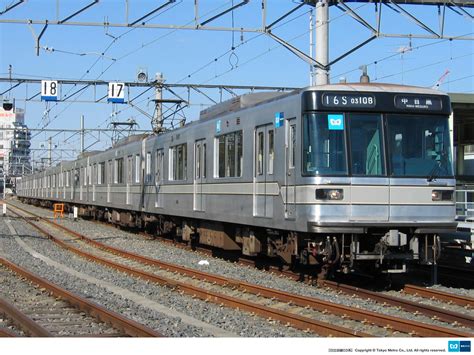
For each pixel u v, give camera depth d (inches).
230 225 668.7
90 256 724.0
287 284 511.2
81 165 1529.3
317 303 402.0
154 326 348.5
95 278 567.5
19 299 445.4
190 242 813.9
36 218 1571.1
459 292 482.9
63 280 538.6
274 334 333.4
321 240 477.4
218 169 649.6
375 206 465.7
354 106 469.7
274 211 519.5
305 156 466.3
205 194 682.2
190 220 783.1
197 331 338.6
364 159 467.8
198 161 708.7
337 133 466.0
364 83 488.4
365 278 550.6
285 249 531.5
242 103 615.8
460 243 573.9
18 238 970.1
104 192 1246.3
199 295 461.1
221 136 641.6
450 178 485.4
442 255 616.7
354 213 461.4
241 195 588.1
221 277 518.3
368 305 419.8
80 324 354.3
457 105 815.1
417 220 473.7
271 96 620.4
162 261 663.1
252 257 709.3
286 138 498.6
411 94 481.7
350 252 468.8
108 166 1215.6
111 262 655.1
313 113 466.0
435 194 479.5
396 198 470.0
